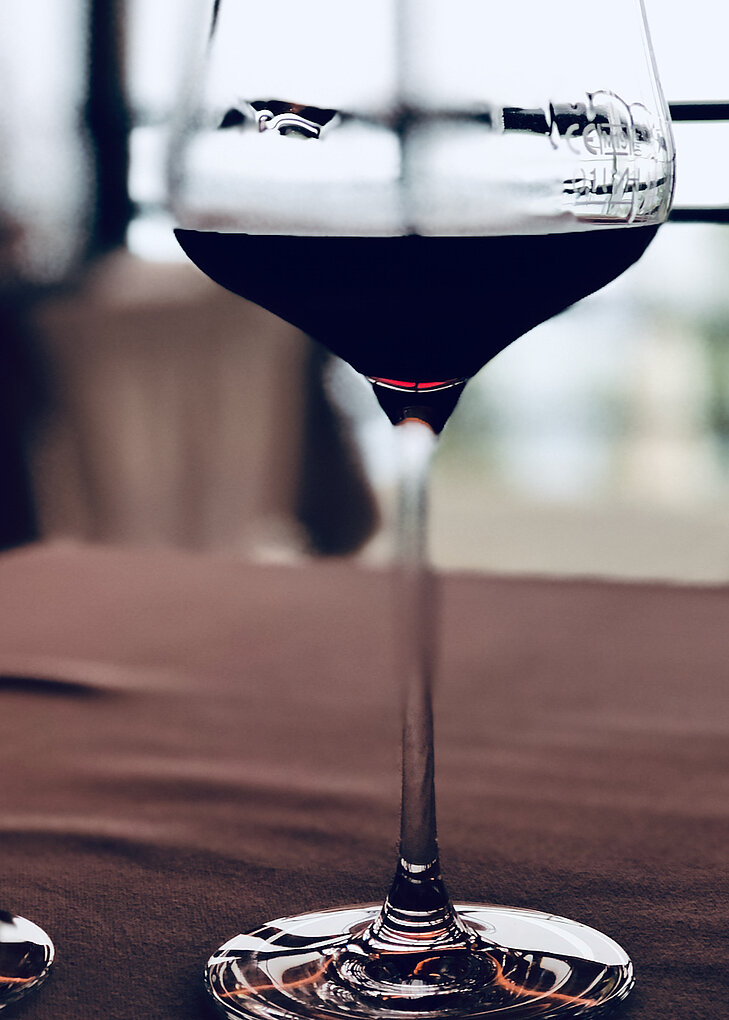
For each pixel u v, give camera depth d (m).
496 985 0.35
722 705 0.50
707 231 2.95
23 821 0.44
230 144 0.37
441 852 0.42
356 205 0.36
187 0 1.56
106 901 0.39
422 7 0.36
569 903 0.39
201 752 0.48
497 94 0.36
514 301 0.36
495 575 0.63
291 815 0.44
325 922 0.38
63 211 1.58
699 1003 0.35
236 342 1.56
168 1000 0.35
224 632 0.57
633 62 0.37
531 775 0.46
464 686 0.52
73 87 1.60
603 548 2.38
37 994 0.35
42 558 0.67
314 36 0.36
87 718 0.51
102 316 1.57
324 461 1.57
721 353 3.28
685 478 3.40
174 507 1.57
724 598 0.60
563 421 3.51
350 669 0.54
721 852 0.41
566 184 0.36
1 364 1.57
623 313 3.30
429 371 0.38
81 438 1.58
